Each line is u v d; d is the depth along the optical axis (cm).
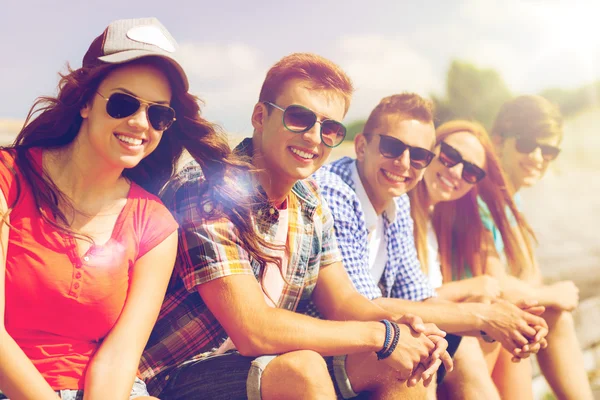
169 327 223
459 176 364
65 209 184
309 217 241
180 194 217
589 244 659
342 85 228
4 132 514
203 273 212
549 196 962
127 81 180
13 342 172
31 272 177
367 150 309
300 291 239
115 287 187
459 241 372
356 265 282
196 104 203
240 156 226
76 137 188
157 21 189
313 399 198
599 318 473
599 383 422
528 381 322
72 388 183
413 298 318
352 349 217
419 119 303
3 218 173
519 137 462
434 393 230
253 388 205
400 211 318
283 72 226
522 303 281
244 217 218
